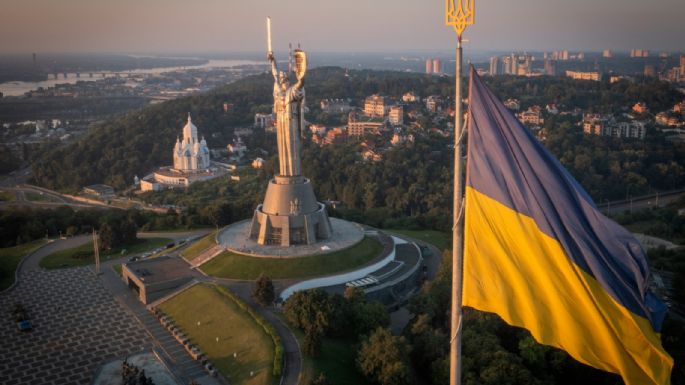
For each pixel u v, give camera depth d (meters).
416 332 123.75
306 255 161.12
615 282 49.62
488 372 107.56
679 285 163.12
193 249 178.62
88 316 146.75
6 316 145.88
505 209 51.62
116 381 117.31
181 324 139.62
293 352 118.62
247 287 150.88
